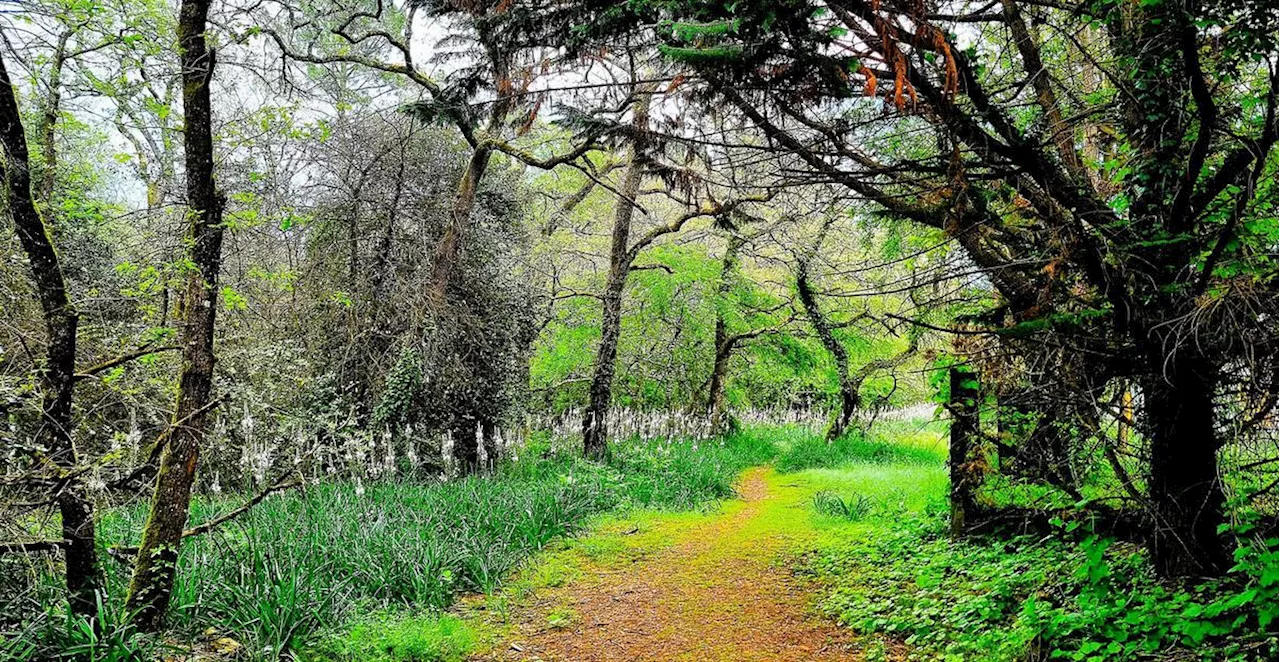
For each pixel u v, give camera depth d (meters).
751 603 6.40
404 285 12.48
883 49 3.85
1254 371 3.87
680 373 21.33
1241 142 3.90
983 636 4.66
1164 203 4.46
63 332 4.39
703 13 3.96
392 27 13.09
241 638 4.89
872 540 7.87
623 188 15.54
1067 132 4.98
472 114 8.30
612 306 15.45
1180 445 4.53
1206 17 3.85
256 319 12.01
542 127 13.62
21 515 4.43
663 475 12.35
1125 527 5.81
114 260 9.20
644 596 6.72
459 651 5.40
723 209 6.54
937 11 4.63
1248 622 3.85
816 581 6.88
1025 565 5.93
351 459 9.23
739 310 19.05
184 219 5.02
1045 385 5.07
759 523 9.87
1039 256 4.78
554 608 6.40
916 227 6.89
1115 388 4.97
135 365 6.90
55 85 5.51
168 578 4.75
